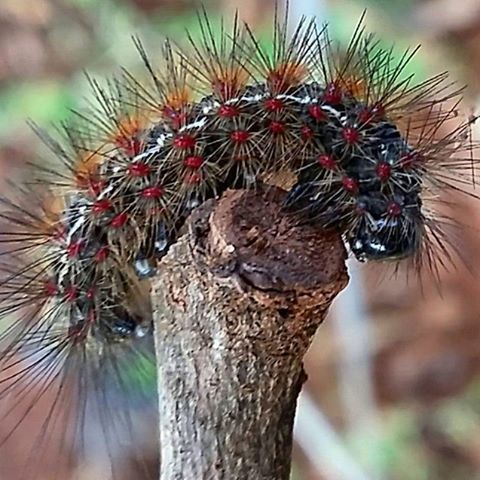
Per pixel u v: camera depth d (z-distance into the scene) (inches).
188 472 5.0
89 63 10.5
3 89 10.5
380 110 5.3
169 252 5.0
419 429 9.9
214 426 5.0
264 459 5.0
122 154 5.3
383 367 10.3
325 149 5.2
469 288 10.3
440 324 10.4
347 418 9.7
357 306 9.6
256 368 4.9
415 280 10.4
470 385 10.2
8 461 9.4
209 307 4.9
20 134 10.0
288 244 4.9
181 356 5.0
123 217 5.3
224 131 5.2
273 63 5.3
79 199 5.5
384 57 6.6
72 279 5.5
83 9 10.7
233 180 5.2
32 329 5.7
